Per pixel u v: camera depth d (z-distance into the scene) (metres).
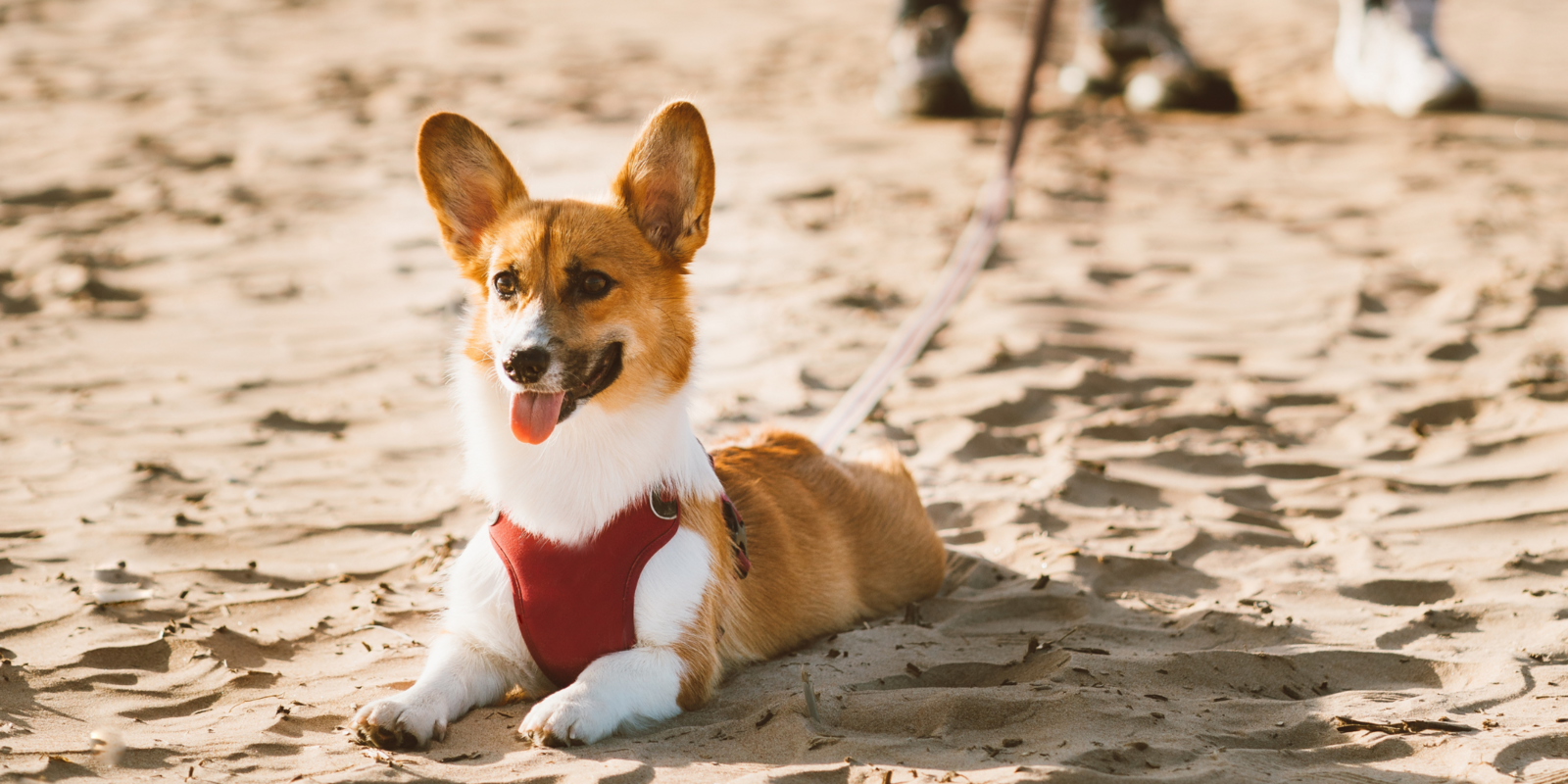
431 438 5.16
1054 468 4.82
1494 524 4.28
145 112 11.08
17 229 7.85
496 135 10.23
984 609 3.80
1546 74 14.02
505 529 3.17
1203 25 18.08
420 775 2.72
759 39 16.28
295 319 6.57
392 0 18.39
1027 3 20.23
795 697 3.08
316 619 3.63
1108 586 3.94
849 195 8.88
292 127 10.69
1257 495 4.69
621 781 2.70
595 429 3.12
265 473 4.77
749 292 7.00
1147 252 7.71
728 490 3.66
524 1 19.09
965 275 6.84
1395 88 12.04
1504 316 6.39
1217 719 3.00
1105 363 5.94
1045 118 11.64
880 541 3.93
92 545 4.09
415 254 7.64
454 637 3.21
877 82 13.36
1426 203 8.66
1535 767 2.72
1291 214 8.54
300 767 2.76
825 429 5.00
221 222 8.16
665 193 3.37
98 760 2.76
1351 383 5.65
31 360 5.91
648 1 19.75
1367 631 3.53
